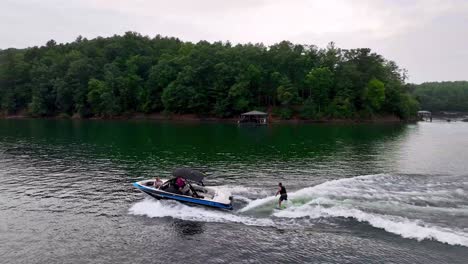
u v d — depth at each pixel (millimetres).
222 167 34781
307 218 19938
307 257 15672
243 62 109625
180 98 104750
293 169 34094
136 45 137875
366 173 32469
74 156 40500
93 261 15406
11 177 30297
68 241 17406
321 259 15469
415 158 40938
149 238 17750
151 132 68000
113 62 122562
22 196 24734
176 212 21156
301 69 110312
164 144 50906
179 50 132875
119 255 15969
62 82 111438
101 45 143500
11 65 124875
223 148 47438
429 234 17422
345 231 18156
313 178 30375
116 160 38062
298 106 105250
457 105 179000
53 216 20797
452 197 23547
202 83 108250
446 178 29766
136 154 42000
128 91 111312
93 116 113500
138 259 15594
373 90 103438
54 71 120062
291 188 26938
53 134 63656
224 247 16719
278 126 85062
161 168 33969
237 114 105750
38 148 46531
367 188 25922
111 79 110125
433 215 19938
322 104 103812
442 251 15867
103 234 18234
